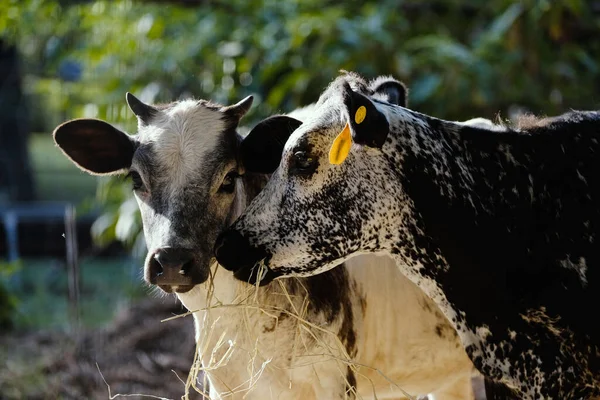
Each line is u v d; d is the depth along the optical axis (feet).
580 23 46.26
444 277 18.93
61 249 58.85
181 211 19.26
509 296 18.81
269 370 20.30
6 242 58.59
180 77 44.78
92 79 49.39
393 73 42.29
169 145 19.72
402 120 18.84
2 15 45.24
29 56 73.56
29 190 79.10
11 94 77.56
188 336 39.58
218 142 19.98
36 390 34.63
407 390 22.31
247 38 43.62
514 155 19.19
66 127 21.11
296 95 41.78
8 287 48.60
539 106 43.37
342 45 42.06
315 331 20.24
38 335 42.91
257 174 21.18
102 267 57.31
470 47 46.80
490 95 41.83
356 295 21.03
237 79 44.11
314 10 44.75
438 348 21.71
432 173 18.71
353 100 17.37
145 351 38.63
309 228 18.45
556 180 19.02
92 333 41.22
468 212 18.80
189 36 45.29
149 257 18.94
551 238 18.78
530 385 18.78
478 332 19.02
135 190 20.30
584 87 45.60
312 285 20.36
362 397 21.77
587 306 18.60
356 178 18.40
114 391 34.01
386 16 44.11
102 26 46.39
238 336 20.30
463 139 19.20
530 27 44.57
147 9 46.73
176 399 33.19
